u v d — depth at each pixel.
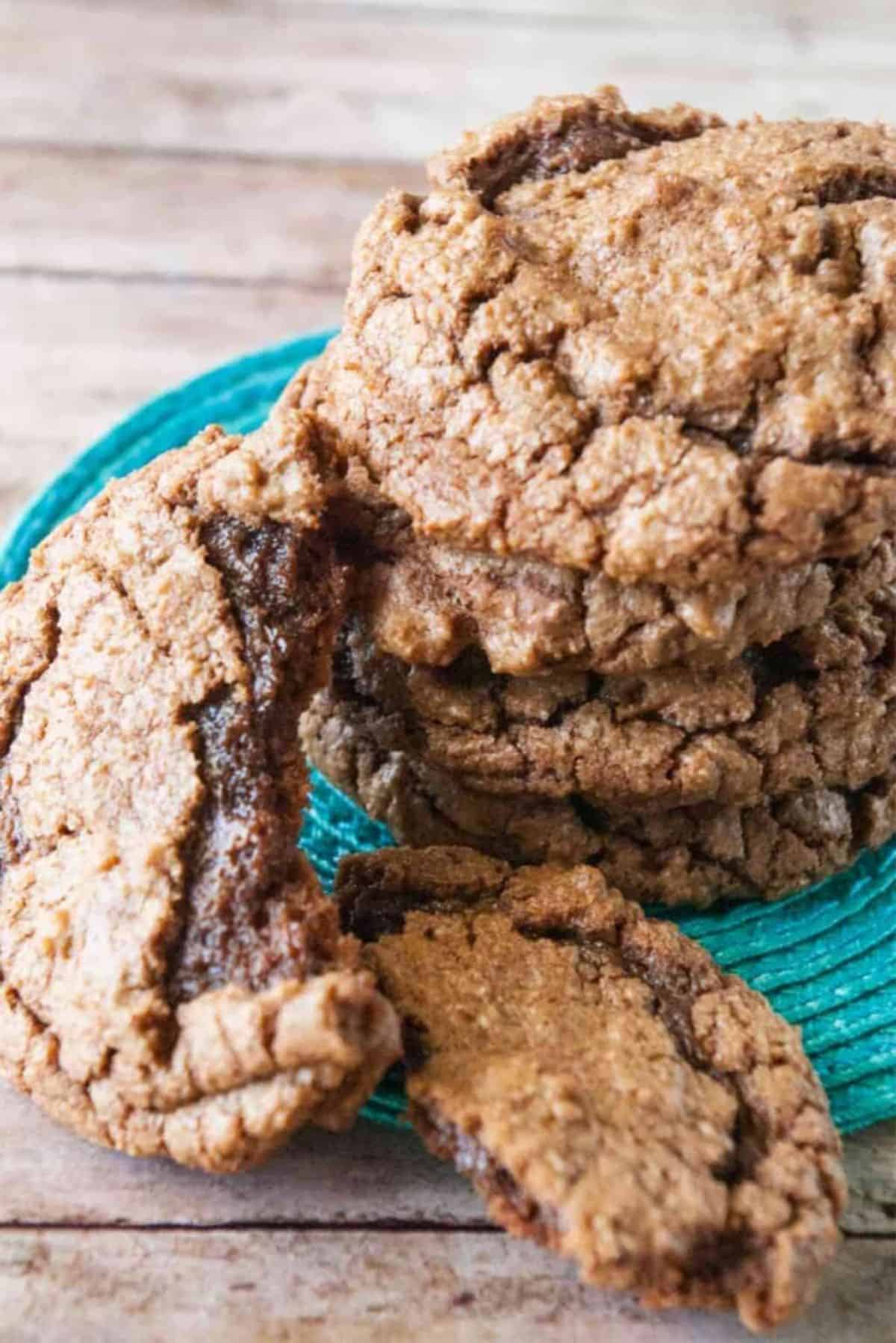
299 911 0.29
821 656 0.32
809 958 0.33
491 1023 0.29
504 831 0.33
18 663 0.32
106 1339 0.29
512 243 0.31
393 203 0.32
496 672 0.32
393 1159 0.31
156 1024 0.29
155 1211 0.30
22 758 0.31
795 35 0.59
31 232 0.47
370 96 0.55
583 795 0.33
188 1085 0.29
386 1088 0.31
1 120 0.51
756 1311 0.28
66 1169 0.30
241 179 0.50
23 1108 0.31
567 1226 0.28
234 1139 0.28
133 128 0.52
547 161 0.33
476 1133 0.28
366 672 0.33
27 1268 0.30
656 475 0.29
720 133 0.33
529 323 0.30
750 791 0.32
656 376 0.30
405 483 0.31
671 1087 0.29
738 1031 0.30
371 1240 0.30
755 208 0.30
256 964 0.29
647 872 0.33
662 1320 0.29
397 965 0.30
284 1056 0.28
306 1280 0.30
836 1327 0.29
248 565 0.31
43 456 0.42
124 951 0.29
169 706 0.30
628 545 0.29
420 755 0.33
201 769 0.30
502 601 0.31
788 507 0.29
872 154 0.32
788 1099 0.29
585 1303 0.29
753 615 0.31
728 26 0.59
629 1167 0.28
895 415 0.29
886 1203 0.31
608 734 0.32
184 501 0.31
